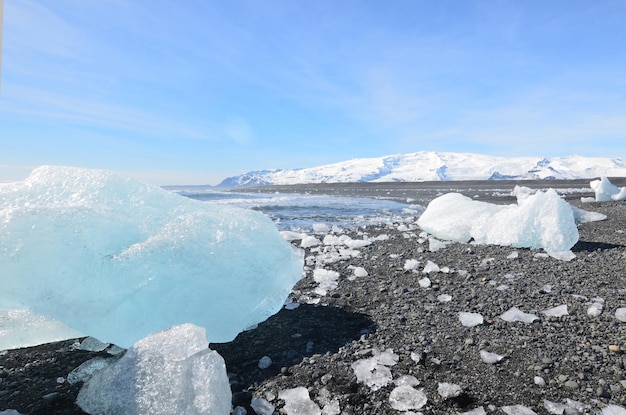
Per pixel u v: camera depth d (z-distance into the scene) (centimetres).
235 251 334
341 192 3350
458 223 790
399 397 253
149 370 230
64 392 253
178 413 212
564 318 371
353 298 455
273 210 1642
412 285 501
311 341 339
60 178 357
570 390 255
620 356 295
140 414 214
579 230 829
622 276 488
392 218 1304
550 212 666
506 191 2491
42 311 263
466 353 311
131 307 290
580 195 1873
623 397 245
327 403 249
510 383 266
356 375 281
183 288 305
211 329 315
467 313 392
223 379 235
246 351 321
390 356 309
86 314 274
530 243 669
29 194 332
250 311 337
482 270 552
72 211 297
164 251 305
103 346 321
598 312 379
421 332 354
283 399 253
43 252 267
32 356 305
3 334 284
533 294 441
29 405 238
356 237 888
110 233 308
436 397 253
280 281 362
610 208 1209
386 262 627
